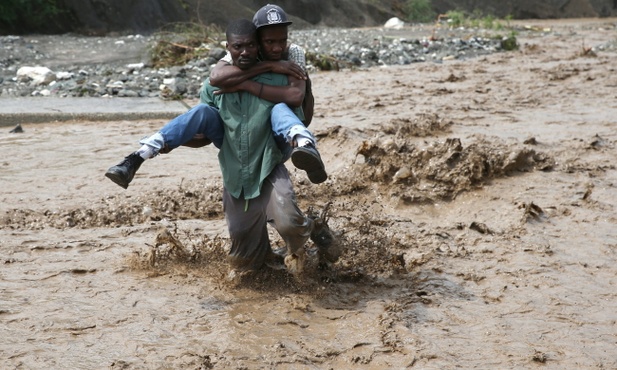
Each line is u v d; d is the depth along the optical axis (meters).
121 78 18.39
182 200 8.81
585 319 6.04
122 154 11.23
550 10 54.72
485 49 26.67
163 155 11.01
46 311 6.00
